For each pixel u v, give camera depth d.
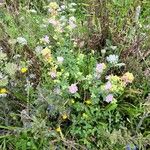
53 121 1.42
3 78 1.38
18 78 1.45
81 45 1.53
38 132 1.34
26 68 1.43
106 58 1.53
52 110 1.36
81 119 1.38
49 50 1.39
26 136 1.36
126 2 1.80
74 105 1.39
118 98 1.45
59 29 1.51
